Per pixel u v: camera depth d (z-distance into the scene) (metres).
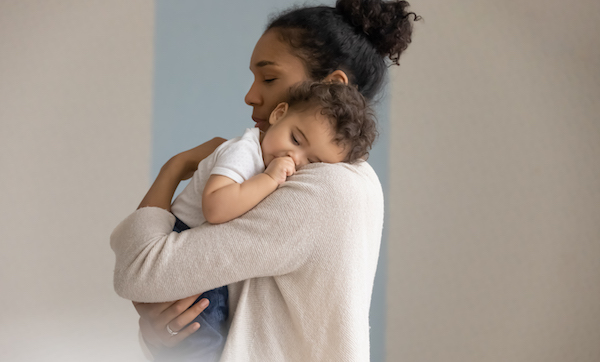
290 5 2.73
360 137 0.95
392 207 2.84
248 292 0.90
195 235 0.83
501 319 2.84
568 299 2.85
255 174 0.91
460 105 2.86
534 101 2.87
